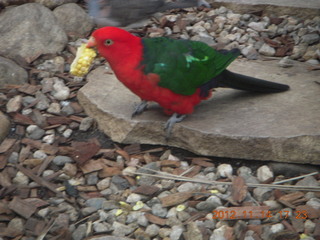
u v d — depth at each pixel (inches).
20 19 79.5
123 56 63.6
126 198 65.0
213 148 66.7
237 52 68.3
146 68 63.9
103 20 78.7
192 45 66.0
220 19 86.3
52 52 79.0
